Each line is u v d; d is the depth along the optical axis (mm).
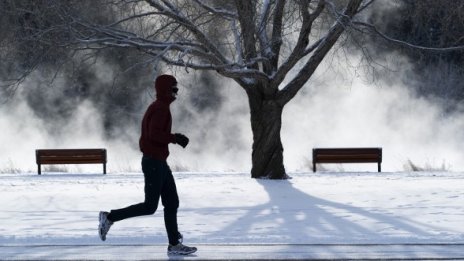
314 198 26328
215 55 33594
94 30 33438
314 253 15789
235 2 32750
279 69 34438
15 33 34406
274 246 16688
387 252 15859
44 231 19172
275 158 35375
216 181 33906
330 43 35156
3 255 15688
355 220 20766
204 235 18266
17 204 25188
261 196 27094
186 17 34344
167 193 15672
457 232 18484
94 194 28078
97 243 17125
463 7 36625
